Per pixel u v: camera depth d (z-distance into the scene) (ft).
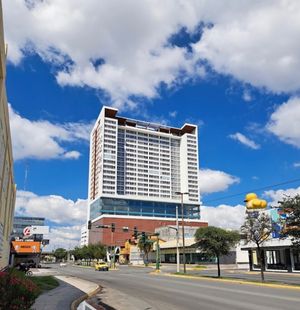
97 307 49.73
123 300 57.82
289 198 76.13
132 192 562.25
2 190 67.77
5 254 98.63
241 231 94.94
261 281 90.02
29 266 146.20
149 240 287.69
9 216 103.71
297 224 74.64
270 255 162.71
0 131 55.06
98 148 565.94
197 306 47.91
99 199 509.35
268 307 45.24
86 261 372.17
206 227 116.78
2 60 47.52
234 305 47.78
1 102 50.72
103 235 447.42
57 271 175.32
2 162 63.67
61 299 54.19
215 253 113.70
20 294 27.37
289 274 131.54
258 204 152.25
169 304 50.83
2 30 44.60
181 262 267.18
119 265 298.35
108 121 561.84
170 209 538.88
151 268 224.12
